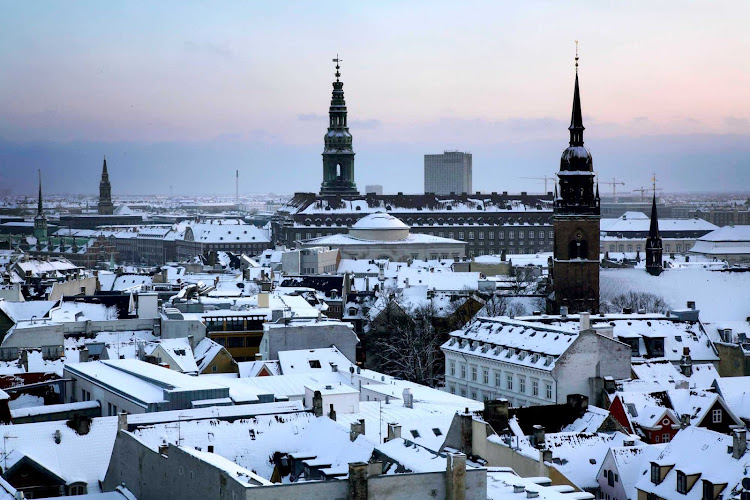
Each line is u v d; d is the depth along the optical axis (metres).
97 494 122.00
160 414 137.75
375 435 142.00
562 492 115.19
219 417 134.75
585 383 199.38
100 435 136.25
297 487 97.50
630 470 137.50
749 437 139.62
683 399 172.12
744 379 184.62
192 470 107.56
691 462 133.12
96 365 181.62
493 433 144.62
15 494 111.19
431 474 101.00
